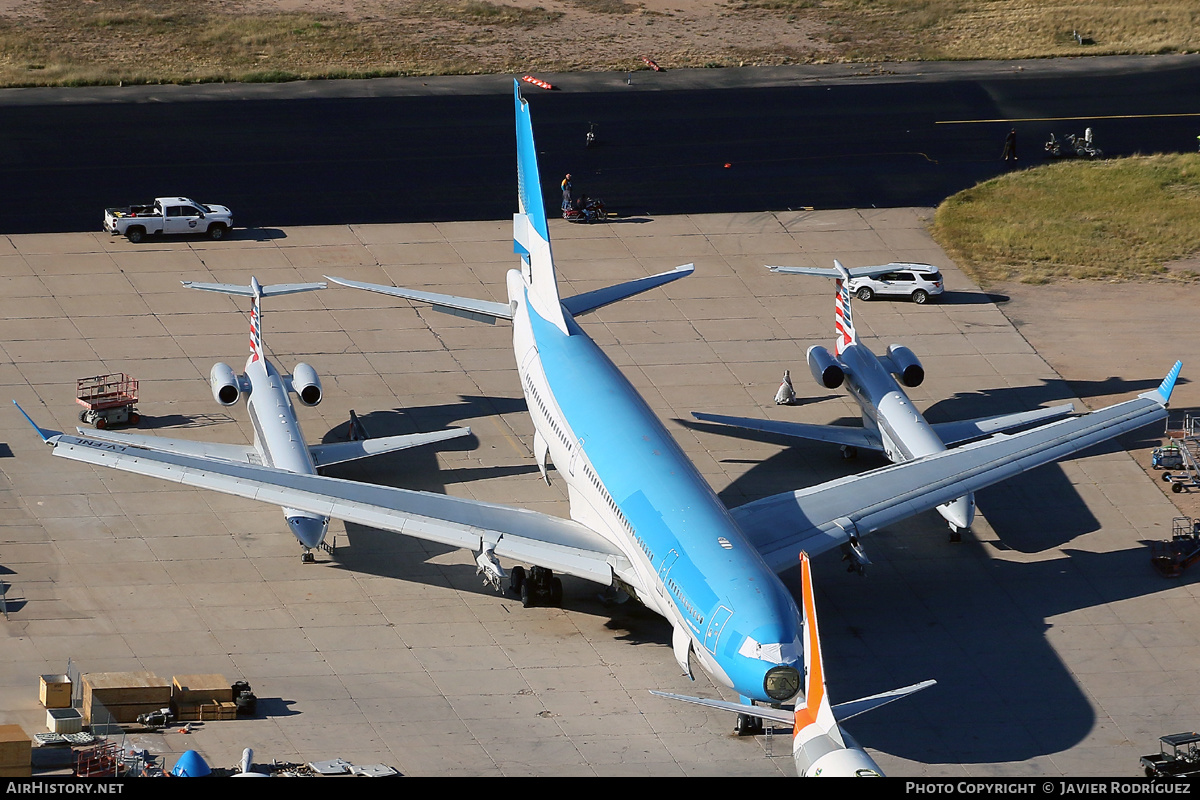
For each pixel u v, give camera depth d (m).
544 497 73.56
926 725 57.47
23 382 81.19
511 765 53.84
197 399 81.19
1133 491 75.56
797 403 83.62
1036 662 61.75
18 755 50.72
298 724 56.03
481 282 95.25
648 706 58.28
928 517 73.25
